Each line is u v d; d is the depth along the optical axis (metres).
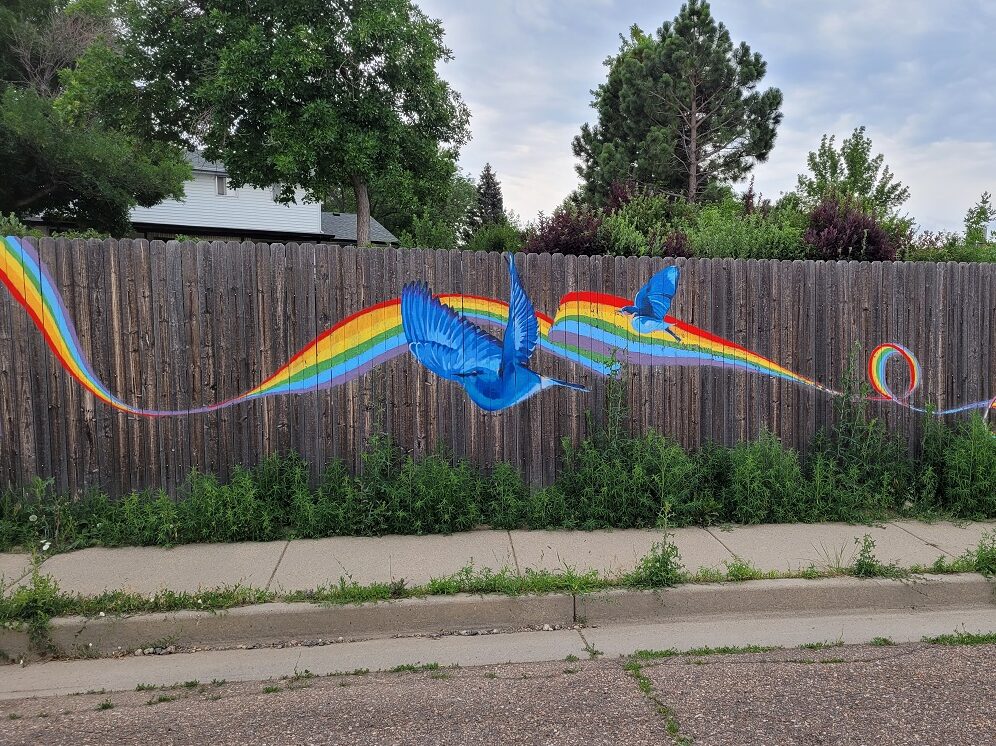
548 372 6.43
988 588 4.93
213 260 5.89
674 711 3.47
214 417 5.95
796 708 3.49
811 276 6.77
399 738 3.24
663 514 5.91
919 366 6.95
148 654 4.22
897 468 6.61
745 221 9.83
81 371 5.77
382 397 6.18
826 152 19.70
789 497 6.18
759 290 6.71
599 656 4.13
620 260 6.50
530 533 5.83
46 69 22.72
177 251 5.84
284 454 6.07
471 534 5.79
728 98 25.98
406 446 6.24
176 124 17.47
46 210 21.66
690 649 4.21
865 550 5.03
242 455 6.02
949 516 6.31
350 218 41.00
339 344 6.09
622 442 6.30
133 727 3.36
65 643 4.19
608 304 6.50
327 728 3.33
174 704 3.59
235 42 15.07
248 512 5.57
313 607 4.42
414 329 6.20
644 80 26.16
